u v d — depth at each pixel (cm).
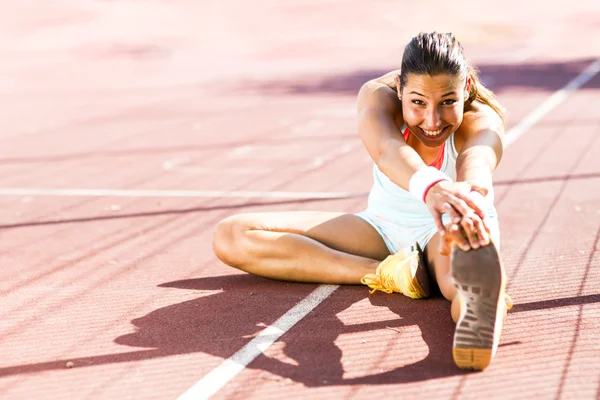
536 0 5053
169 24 4222
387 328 529
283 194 966
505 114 563
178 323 553
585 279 616
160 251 743
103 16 4484
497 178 1002
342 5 4916
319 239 618
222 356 494
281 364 479
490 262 430
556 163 1077
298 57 2859
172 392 448
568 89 1850
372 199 614
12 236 816
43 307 599
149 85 2269
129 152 1292
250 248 614
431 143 526
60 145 1383
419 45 494
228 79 2341
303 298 593
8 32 3909
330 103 1780
